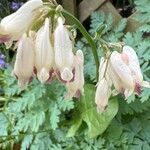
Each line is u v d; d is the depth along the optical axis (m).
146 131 0.13
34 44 0.08
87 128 0.13
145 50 0.13
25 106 0.14
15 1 0.18
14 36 0.08
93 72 0.14
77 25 0.09
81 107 0.13
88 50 0.14
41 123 0.14
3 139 0.15
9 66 0.16
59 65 0.08
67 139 0.14
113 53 0.09
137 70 0.09
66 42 0.08
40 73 0.08
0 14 0.18
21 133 0.15
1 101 0.16
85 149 0.13
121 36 0.15
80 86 0.09
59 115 0.14
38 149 0.14
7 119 0.15
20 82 0.08
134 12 0.16
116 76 0.09
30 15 0.08
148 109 0.13
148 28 0.14
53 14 0.08
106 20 0.15
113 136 0.13
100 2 0.16
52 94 0.14
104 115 0.13
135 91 0.09
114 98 0.13
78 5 0.17
